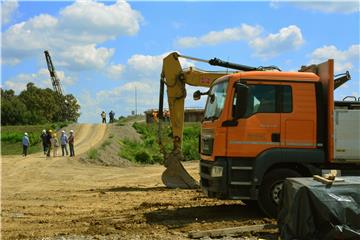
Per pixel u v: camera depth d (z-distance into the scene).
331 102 11.83
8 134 59.97
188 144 43.97
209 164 12.03
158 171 31.06
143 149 43.16
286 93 11.82
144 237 10.34
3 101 114.00
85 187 21.44
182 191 18.50
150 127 63.56
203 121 12.80
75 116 137.25
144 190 19.41
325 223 8.77
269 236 10.27
